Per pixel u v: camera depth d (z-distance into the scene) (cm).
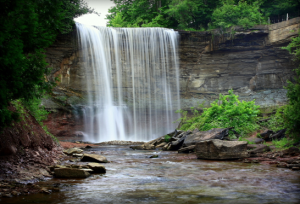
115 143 2692
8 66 496
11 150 729
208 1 4112
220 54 3609
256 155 1123
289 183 620
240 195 512
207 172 793
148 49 3550
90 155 1050
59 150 1223
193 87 3681
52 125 2967
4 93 495
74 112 3114
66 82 3250
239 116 1719
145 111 3528
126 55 3488
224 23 3409
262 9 3878
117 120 3388
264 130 1598
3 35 468
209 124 1764
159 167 909
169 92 3616
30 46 595
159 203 461
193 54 3631
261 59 3475
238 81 3606
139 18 4169
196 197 500
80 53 3284
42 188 559
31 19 552
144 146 1794
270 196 504
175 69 3631
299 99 1129
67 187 588
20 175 659
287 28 3109
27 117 990
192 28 3912
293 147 1073
